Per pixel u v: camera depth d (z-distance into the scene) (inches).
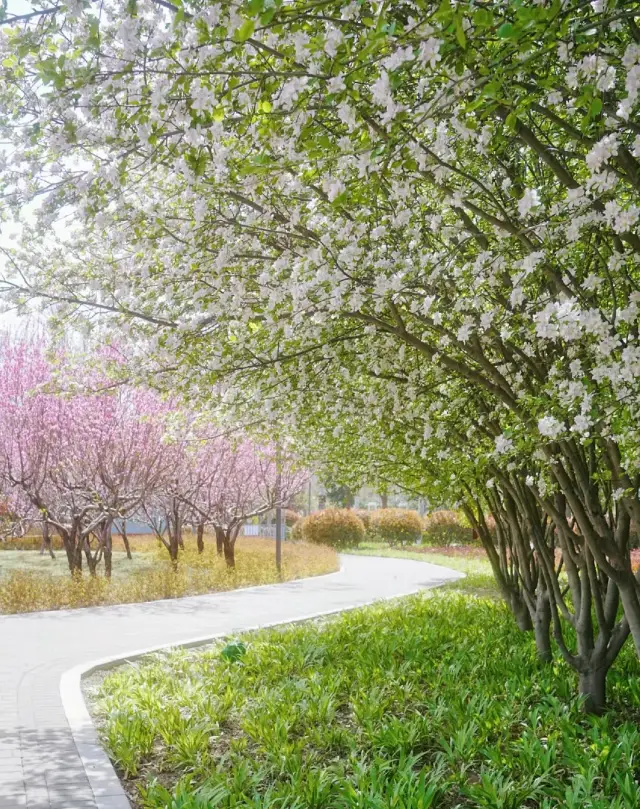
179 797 177.5
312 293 215.5
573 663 275.0
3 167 181.8
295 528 1524.4
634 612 245.1
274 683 309.3
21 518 763.4
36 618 493.4
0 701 282.8
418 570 913.5
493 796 181.3
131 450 665.6
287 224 228.8
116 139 166.7
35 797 193.0
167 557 967.0
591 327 151.9
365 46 131.6
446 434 302.8
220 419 344.8
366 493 2422.5
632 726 241.0
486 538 428.1
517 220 202.7
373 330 245.6
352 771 210.4
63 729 249.1
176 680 309.3
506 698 269.0
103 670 347.3
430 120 150.9
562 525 273.4
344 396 306.0
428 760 221.1
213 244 243.6
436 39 125.1
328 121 177.3
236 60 153.0
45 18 153.2
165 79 148.3
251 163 158.1
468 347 227.3
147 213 235.9
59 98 156.9
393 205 214.2
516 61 133.8
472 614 480.1
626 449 197.3
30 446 668.1
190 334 267.9
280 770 210.8
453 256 192.9
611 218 140.4
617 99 154.6
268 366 280.7
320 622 493.0
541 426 172.2
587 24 138.0
